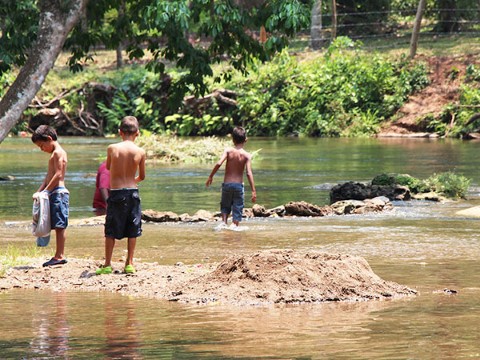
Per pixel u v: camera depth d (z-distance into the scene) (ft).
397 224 70.03
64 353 29.99
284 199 89.45
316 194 94.07
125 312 37.42
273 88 227.61
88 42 95.40
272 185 103.65
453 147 168.14
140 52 96.02
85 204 85.97
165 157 150.41
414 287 43.06
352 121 216.74
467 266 49.52
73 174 119.96
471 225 69.05
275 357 29.09
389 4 260.62
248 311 37.27
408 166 127.65
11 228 69.15
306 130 217.36
